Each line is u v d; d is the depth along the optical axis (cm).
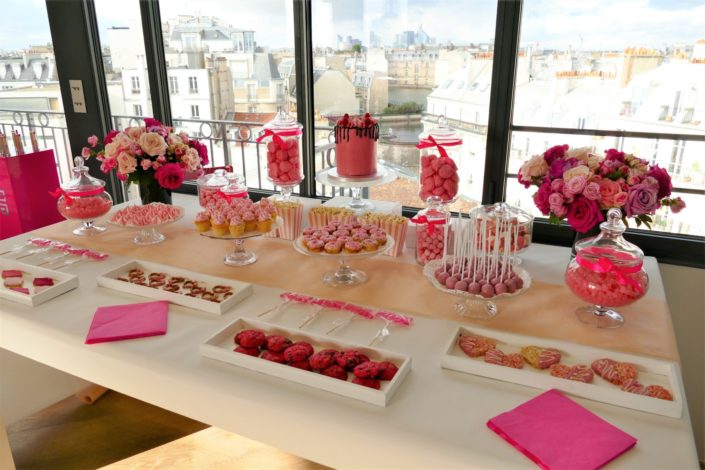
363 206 196
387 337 121
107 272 151
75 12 258
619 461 84
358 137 179
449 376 107
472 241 120
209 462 183
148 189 199
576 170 143
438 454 87
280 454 187
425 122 232
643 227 192
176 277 151
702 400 185
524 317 129
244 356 108
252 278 151
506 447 87
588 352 111
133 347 117
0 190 221
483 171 212
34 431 199
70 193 181
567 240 194
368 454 92
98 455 186
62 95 279
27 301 135
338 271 154
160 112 265
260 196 253
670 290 182
